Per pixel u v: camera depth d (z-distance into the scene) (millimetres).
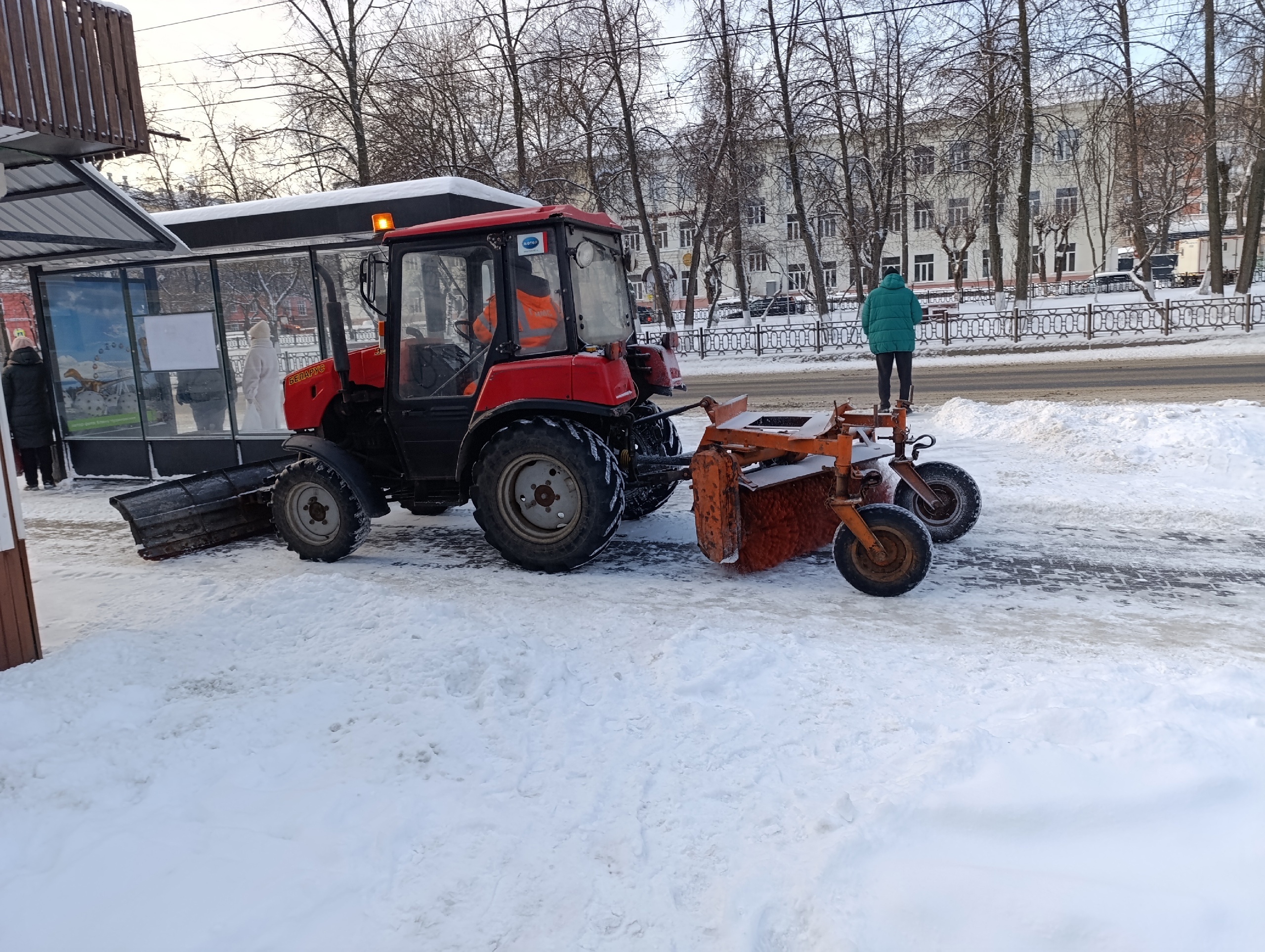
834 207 29312
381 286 6055
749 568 5418
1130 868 2154
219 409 9484
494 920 2289
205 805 2891
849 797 2627
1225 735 2746
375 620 4387
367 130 21922
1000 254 27922
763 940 2119
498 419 5605
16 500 4191
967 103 22891
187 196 29594
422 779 2990
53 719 3498
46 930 2320
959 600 4695
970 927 1992
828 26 23797
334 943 2227
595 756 3080
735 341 25078
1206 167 23188
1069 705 3086
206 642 4297
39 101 4547
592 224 5855
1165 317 20375
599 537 5324
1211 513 6090
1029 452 8180
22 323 13852
